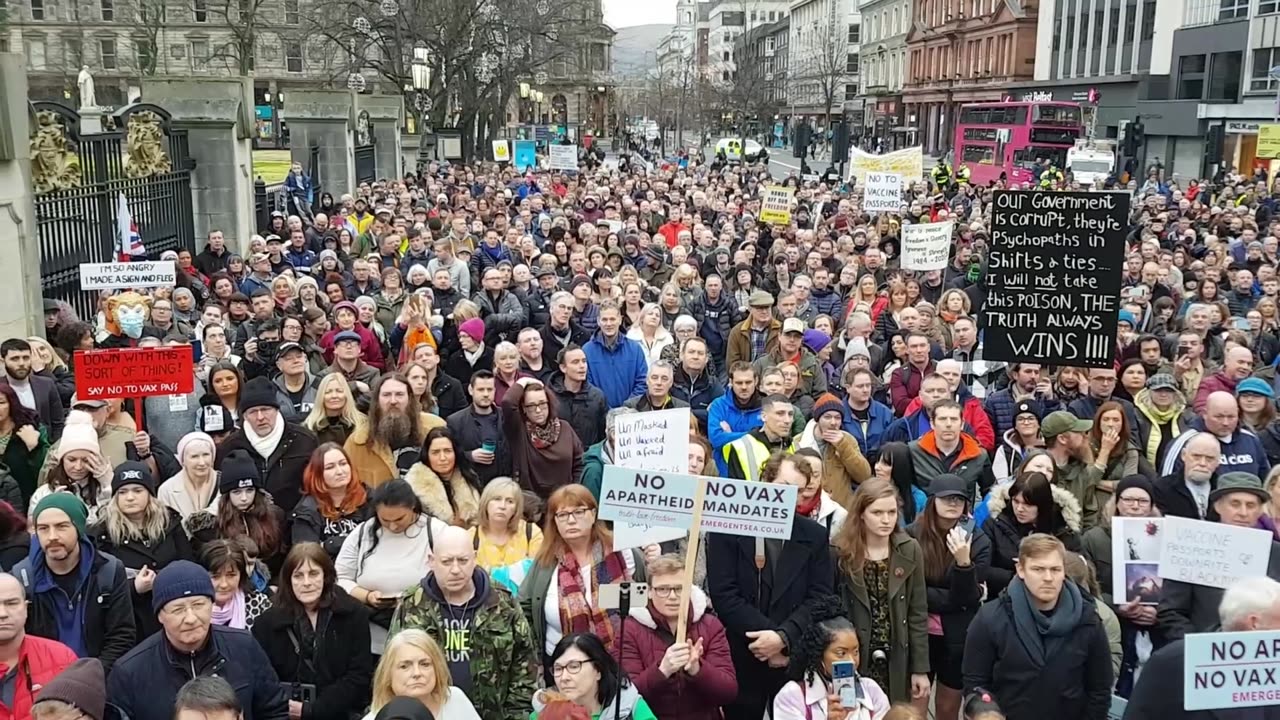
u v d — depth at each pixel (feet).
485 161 172.24
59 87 275.80
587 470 24.48
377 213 66.39
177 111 63.67
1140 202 104.88
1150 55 198.08
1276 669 14.25
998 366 36.70
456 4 145.38
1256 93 168.35
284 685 17.35
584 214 80.94
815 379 33.53
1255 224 78.69
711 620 17.93
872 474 25.40
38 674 15.97
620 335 33.99
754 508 17.79
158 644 16.24
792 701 17.03
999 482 25.89
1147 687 15.38
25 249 39.22
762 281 53.31
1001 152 161.89
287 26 249.75
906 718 15.11
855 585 19.44
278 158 124.57
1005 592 17.39
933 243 47.73
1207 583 18.01
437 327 37.37
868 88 360.28
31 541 18.33
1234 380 30.42
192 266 49.88
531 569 19.39
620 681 16.61
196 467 22.30
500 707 17.24
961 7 282.97
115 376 25.12
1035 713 16.92
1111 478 25.27
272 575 21.83
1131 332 37.88
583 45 231.30
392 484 19.89
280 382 30.55
